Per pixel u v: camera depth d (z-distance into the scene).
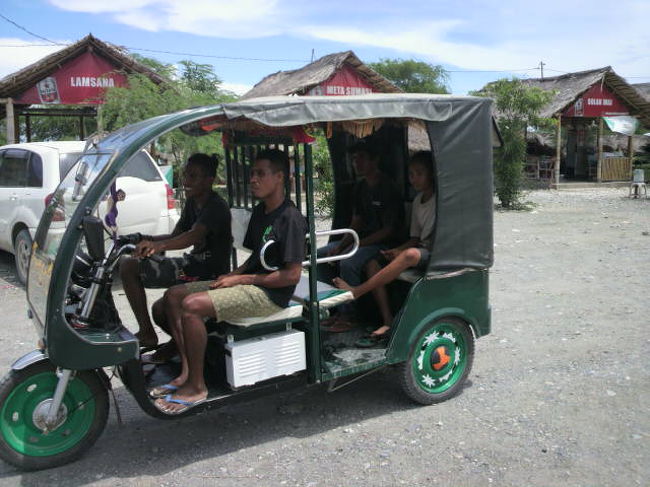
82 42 12.71
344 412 4.10
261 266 3.73
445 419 3.95
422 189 4.43
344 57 17.31
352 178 5.35
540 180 22.12
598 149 22.53
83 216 3.10
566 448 3.54
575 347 5.17
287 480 3.29
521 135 15.80
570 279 7.57
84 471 3.40
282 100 3.38
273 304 3.57
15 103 12.82
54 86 12.89
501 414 3.99
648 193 19.77
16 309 6.59
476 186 4.08
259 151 3.99
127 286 3.89
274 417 4.05
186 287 3.60
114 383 4.66
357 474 3.33
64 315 3.12
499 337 5.49
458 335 4.27
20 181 7.65
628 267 8.12
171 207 7.74
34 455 3.36
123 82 13.12
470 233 4.10
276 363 3.60
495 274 7.94
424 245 4.40
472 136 4.02
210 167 4.00
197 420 4.03
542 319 5.98
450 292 4.11
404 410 4.11
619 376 4.52
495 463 3.40
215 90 18.91
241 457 3.54
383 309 4.32
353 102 3.51
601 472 3.28
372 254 4.62
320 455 3.55
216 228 3.99
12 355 5.21
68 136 22.41
